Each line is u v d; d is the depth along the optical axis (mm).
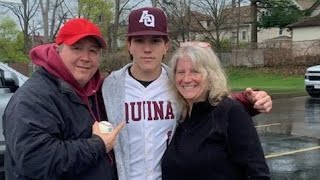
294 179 3617
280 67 18703
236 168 1469
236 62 19844
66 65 1393
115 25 20188
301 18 26625
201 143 1463
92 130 1362
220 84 1497
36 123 1258
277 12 26188
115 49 18219
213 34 24562
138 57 1556
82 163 1277
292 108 8594
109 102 1520
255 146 1441
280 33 34094
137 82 1562
